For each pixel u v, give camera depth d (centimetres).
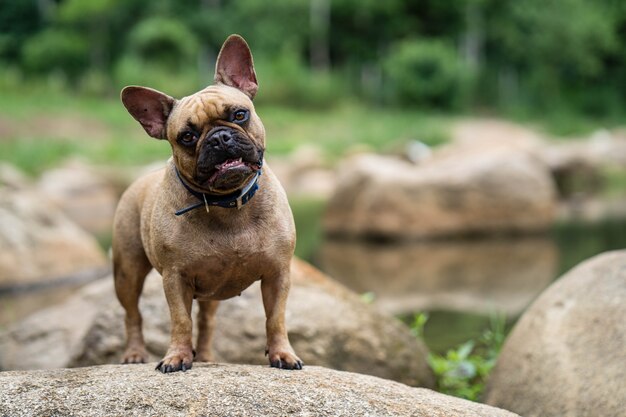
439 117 4625
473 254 1321
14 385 351
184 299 389
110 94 4438
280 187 403
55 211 1265
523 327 532
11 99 3688
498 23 5681
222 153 353
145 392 339
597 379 450
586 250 1291
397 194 1566
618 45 5766
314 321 576
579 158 2483
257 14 5581
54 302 1020
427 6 5772
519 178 1611
